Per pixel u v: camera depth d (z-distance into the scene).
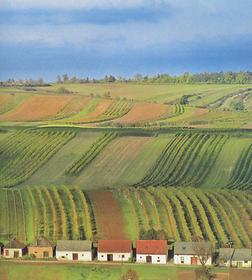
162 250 127.69
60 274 121.62
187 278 119.31
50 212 154.25
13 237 141.62
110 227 145.12
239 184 172.50
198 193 164.25
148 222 146.00
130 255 128.62
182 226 141.88
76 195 165.00
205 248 126.88
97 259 129.38
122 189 169.25
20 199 164.12
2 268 123.69
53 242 135.38
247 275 119.88
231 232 141.25
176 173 180.62
